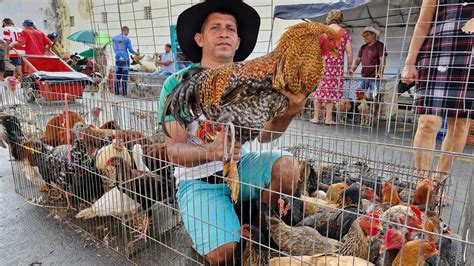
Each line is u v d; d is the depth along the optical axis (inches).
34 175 113.0
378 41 201.5
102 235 93.4
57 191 111.0
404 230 56.1
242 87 60.7
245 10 77.9
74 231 96.2
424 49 106.9
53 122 113.0
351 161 100.9
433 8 103.1
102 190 99.3
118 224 98.7
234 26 76.7
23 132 117.4
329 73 151.0
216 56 75.9
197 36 79.4
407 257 54.6
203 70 70.1
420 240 53.6
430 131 104.9
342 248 62.4
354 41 255.9
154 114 89.7
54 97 125.7
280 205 68.3
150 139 86.4
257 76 60.3
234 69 62.6
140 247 87.2
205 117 65.0
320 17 248.5
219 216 66.1
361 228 59.9
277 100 62.0
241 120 62.1
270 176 73.7
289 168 73.9
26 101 123.1
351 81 188.1
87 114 123.1
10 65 324.8
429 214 70.4
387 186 77.1
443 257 61.9
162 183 82.4
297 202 76.8
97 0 341.7
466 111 98.7
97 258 84.0
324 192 90.8
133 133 87.4
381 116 171.8
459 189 97.0
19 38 272.8
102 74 175.8
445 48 100.0
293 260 58.2
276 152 77.6
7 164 150.4
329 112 161.9
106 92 156.6
